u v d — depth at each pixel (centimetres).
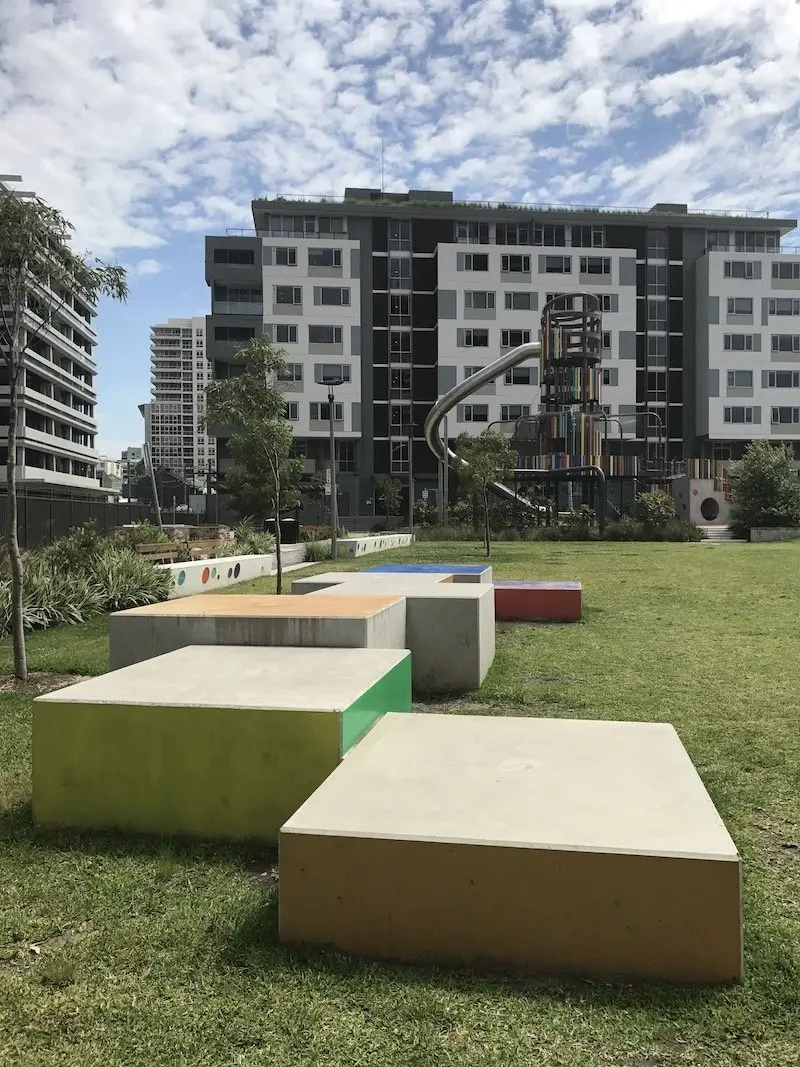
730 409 6216
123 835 415
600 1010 261
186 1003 270
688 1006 262
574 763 368
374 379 6209
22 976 290
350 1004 266
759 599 1423
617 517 4259
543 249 6091
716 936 272
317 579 1038
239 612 666
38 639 1080
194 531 3008
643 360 6406
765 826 429
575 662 872
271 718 402
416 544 3506
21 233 728
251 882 362
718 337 6206
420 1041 248
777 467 4084
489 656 848
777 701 692
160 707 413
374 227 6222
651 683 765
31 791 471
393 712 474
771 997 267
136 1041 252
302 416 5988
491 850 283
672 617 1210
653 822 300
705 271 6247
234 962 293
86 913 335
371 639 642
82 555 1496
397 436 6216
